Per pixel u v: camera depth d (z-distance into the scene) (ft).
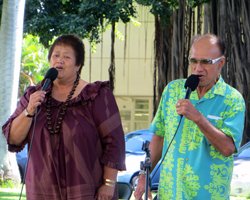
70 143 18.61
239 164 48.55
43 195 18.78
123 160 19.22
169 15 77.00
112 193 19.06
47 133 18.71
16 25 54.19
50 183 18.67
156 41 81.87
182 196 19.52
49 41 77.25
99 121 18.93
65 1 73.15
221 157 19.43
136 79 125.49
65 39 19.31
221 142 18.93
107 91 19.26
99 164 19.03
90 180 18.70
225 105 19.63
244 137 67.51
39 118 18.84
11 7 53.83
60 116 18.78
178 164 19.65
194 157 19.51
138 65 124.57
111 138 19.01
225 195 19.52
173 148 19.79
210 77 19.45
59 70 19.02
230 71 69.46
